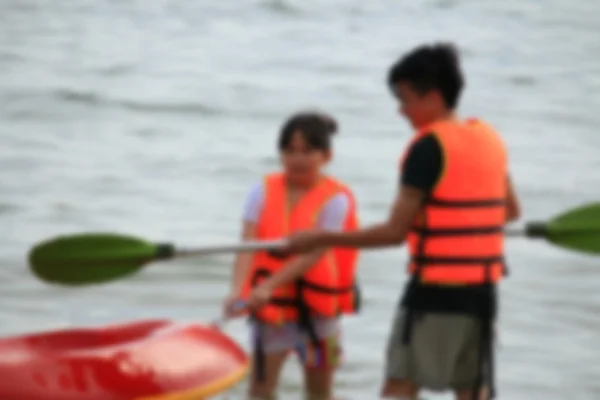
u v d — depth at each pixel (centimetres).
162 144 5359
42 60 7606
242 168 4928
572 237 2069
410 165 1992
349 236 2000
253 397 2344
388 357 2075
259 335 2333
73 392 1537
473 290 2011
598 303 3253
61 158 5012
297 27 9256
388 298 3284
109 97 6406
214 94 6638
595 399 2595
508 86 7131
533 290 3353
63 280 1991
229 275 3428
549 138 5672
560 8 10406
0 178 4631
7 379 1520
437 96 2020
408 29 9319
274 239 2311
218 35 8831
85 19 9288
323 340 2334
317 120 2320
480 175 2006
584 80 7394
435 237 2006
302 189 2328
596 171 4934
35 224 4012
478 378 2019
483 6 10419
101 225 4044
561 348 2925
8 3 9781
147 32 8869
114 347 1605
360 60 7975
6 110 6034
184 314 3139
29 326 3014
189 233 3975
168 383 1591
